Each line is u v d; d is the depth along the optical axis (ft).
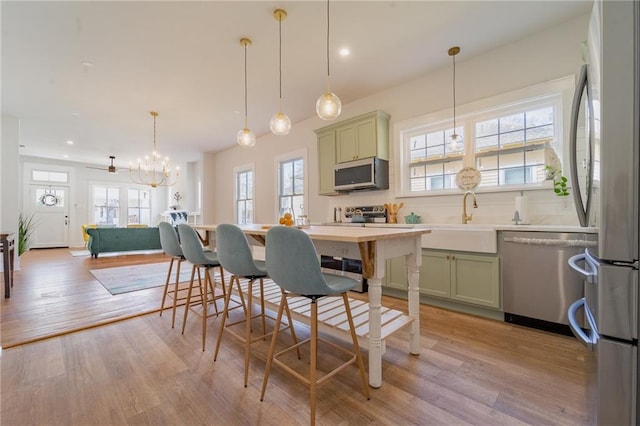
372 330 5.04
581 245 6.49
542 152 8.97
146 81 11.42
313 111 14.94
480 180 9.64
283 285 4.45
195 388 5.04
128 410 4.47
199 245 6.89
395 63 10.31
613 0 2.40
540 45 8.70
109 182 30.68
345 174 12.53
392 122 12.25
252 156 20.22
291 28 8.33
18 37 8.52
